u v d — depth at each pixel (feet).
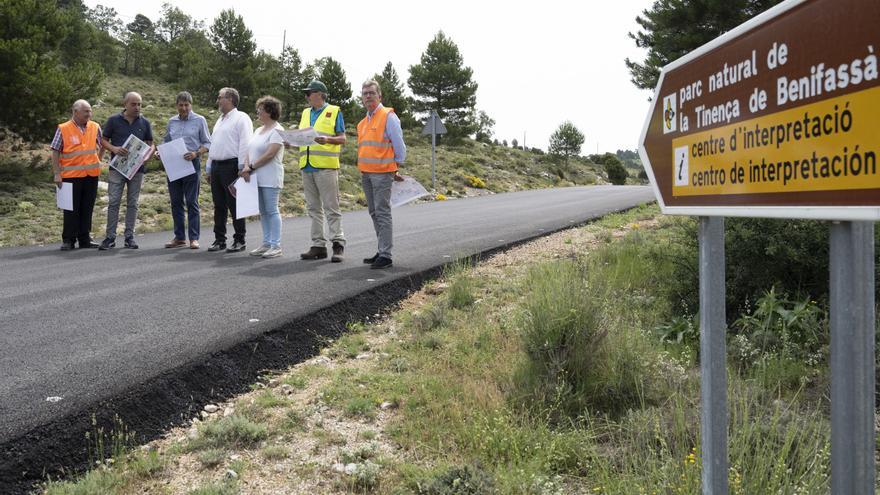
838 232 4.49
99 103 102.47
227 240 32.65
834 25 4.40
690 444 10.80
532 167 134.10
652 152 7.65
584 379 13.25
